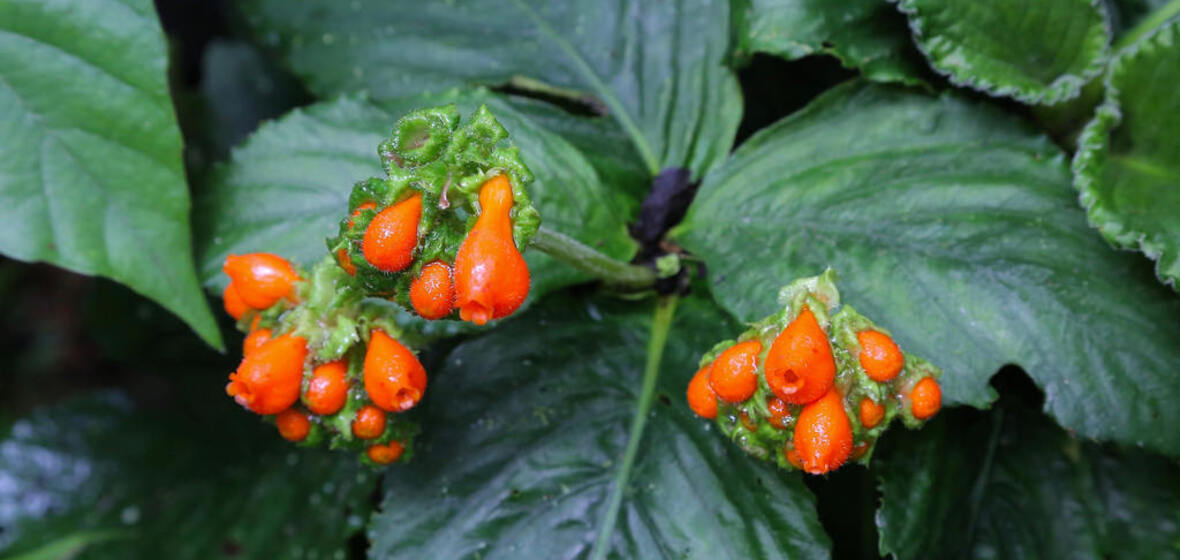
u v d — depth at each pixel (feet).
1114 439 1.20
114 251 1.25
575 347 1.31
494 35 1.44
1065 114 1.35
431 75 1.44
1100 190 1.25
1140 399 1.21
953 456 1.31
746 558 1.21
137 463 1.57
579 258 1.24
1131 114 1.30
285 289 1.13
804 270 1.27
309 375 1.12
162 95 1.26
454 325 1.25
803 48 1.30
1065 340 1.22
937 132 1.31
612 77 1.42
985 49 1.30
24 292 2.04
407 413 1.28
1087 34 1.29
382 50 1.46
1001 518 1.32
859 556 1.38
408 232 1.05
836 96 1.32
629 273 1.30
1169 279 1.20
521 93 1.43
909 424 1.13
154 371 1.66
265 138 1.33
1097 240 1.25
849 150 1.31
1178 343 1.21
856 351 1.09
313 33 1.48
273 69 1.88
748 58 1.36
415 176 1.05
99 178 1.25
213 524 1.49
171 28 2.02
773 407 1.09
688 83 1.40
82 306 2.01
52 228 1.23
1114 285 1.23
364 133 1.32
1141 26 1.38
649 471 1.25
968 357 1.22
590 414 1.28
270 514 1.48
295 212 1.31
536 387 1.29
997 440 1.35
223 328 1.58
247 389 1.11
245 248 1.30
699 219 1.33
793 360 1.06
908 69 1.31
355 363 1.13
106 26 1.25
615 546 1.23
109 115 1.25
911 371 1.12
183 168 1.27
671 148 1.39
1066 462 1.34
